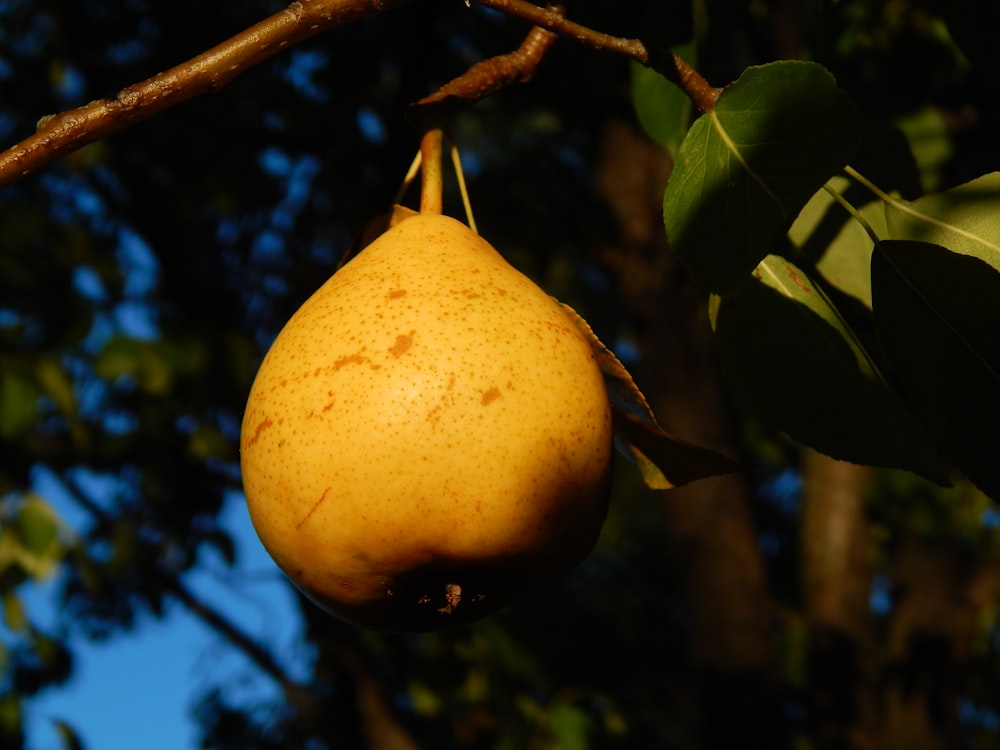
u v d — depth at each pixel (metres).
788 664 4.76
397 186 2.84
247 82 4.59
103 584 5.36
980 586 5.30
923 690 5.02
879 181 1.48
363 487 1.09
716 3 1.50
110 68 4.77
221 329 4.88
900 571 5.43
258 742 5.53
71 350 4.93
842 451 1.29
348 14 1.08
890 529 5.56
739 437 5.36
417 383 1.09
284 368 1.15
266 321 5.39
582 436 1.13
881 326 1.11
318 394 1.11
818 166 1.04
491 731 4.59
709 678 4.32
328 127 4.58
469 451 1.08
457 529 1.10
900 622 5.24
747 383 1.31
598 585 7.34
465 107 1.29
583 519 1.16
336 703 4.86
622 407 1.30
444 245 1.19
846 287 1.45
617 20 1.87
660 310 4.45
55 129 1.05
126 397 5.06
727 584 4.36
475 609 1.21
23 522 3.97
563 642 6.56
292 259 5.41
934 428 1.11
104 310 5.09
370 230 1.31
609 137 4.56
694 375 4.37
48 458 4.91
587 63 3.24
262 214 5.34
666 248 4.47
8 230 4.92
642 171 4.54
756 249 1.04
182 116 4.64
